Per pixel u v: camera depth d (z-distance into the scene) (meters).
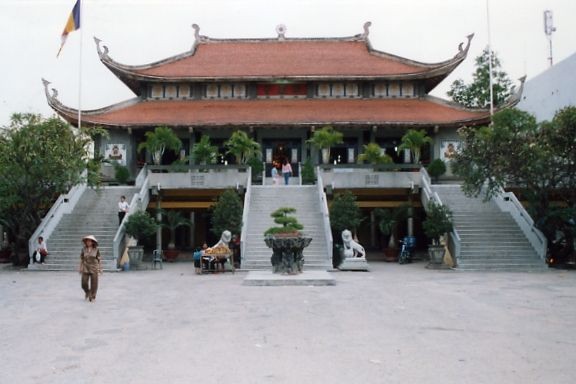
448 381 7.22
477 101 56.16
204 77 41.31
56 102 37.72
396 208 30.34
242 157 35.62
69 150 26.05
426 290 16.97
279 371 7.72
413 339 9.79
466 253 25.20
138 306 13.85
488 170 25.55
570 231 25.39
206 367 7.96
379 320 11.69
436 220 25.33
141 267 25.45
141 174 31.38
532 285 18.30
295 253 20.55
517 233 26.62
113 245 24.77
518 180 25.98
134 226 25.17
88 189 31.03
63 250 25.80
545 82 38.78
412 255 30.78
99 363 8.22
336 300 14.74
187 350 9.01
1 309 13.42
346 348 9.09
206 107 40.94
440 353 8.75
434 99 41.91
